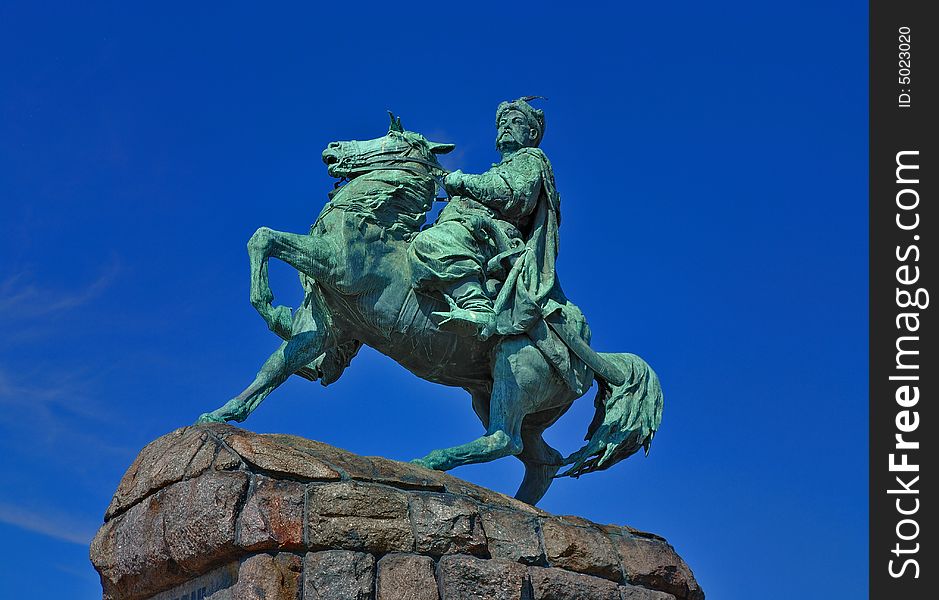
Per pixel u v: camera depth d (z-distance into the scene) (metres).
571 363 7.55
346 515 5.89
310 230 7.50
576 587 6.34
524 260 7.56
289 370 7.11
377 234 7.31
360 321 7.29
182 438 6.29
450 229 7.43
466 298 7.30
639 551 6.76
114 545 6.38
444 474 6.53
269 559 5.70
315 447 6.28
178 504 5.96
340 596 5.69
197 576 6.06
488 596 5.98
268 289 6.82
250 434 6.10
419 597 5.84
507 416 7.30
